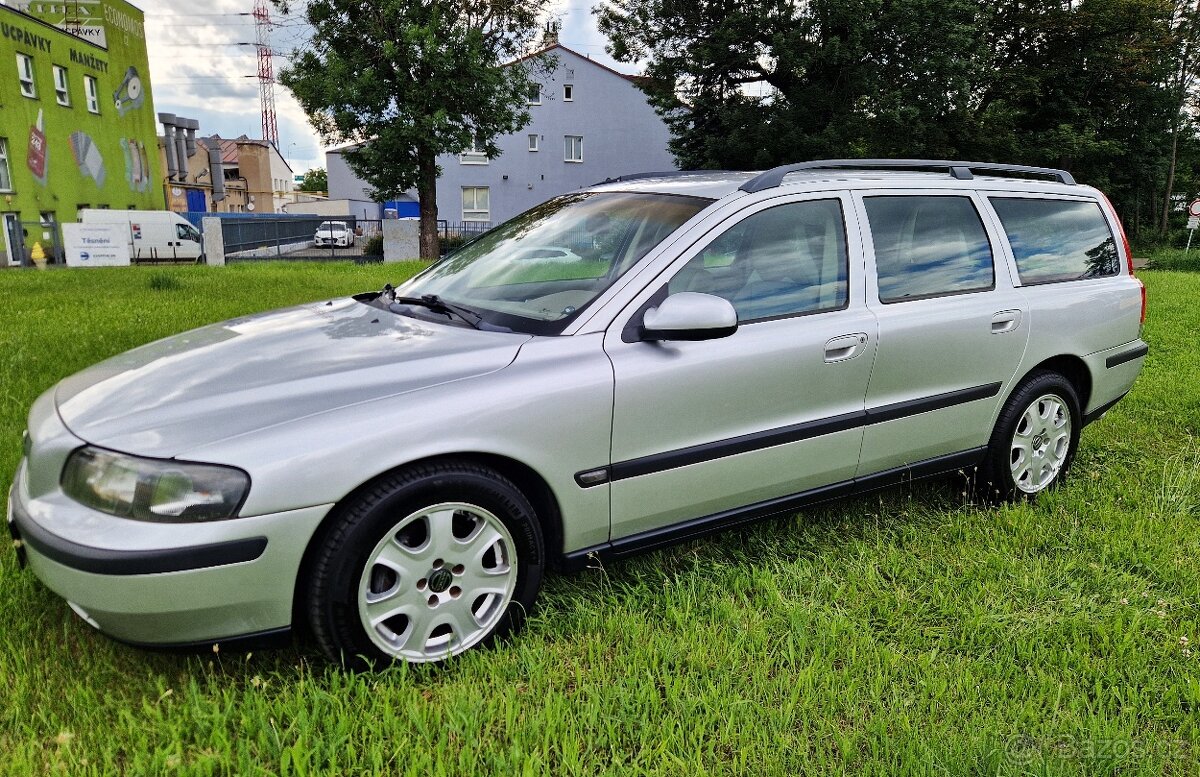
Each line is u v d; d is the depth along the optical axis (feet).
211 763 6.62
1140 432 16.84
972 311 11.89
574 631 9.00
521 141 126.82
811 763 7.06
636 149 129.59
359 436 7.47
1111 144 111.45
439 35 73.10
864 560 10.80
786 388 10.11
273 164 237.45
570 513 8.84
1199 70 129.90
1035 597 9.96
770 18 82.28
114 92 109.70
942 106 84.84
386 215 166.50
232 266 54.85
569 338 8.93
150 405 7.80
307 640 8.64
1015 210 13.10
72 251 80.12
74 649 8.28
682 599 9.53
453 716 7.28
